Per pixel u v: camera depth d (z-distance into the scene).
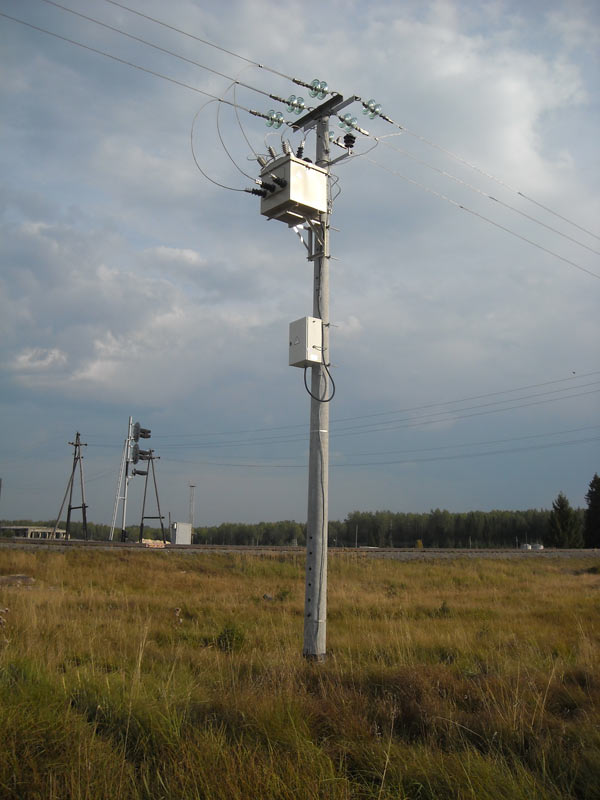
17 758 4.73
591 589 25.03
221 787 4.46
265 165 10.40
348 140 10.90
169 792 4.47
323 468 9.55
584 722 6.16
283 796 4.44
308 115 10.73
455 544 112.75
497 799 4.59
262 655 9.84
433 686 7.54
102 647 9.87
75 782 4.43
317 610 9.14
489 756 5.29
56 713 5.75
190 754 4.93
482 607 17.91
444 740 6.04
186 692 6.91
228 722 6.00
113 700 6.38
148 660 9.30
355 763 5.38
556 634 12.59
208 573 28.08
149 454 56.25
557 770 5.25
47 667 7.36
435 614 16.69
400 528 119.38
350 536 122.75
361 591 23.50
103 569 26.05
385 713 6.59
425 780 4.93
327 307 10.06
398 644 10.62
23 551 27.83
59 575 23.80
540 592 23.45
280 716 5.94
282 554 32.53
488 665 9.08
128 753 5.41
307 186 9.98
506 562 37.72
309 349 9.62
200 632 12.64
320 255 10.23
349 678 7.92
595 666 8.66
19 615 11.76
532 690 7.27
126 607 16.05
